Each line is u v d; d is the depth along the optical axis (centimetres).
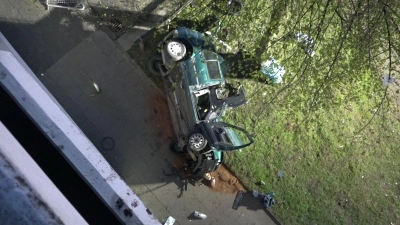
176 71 769
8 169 226
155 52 848
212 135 714
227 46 865
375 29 603
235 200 844
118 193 346
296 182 875
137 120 827
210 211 829
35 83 342
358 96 745
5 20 803
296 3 694
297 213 862
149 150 822
